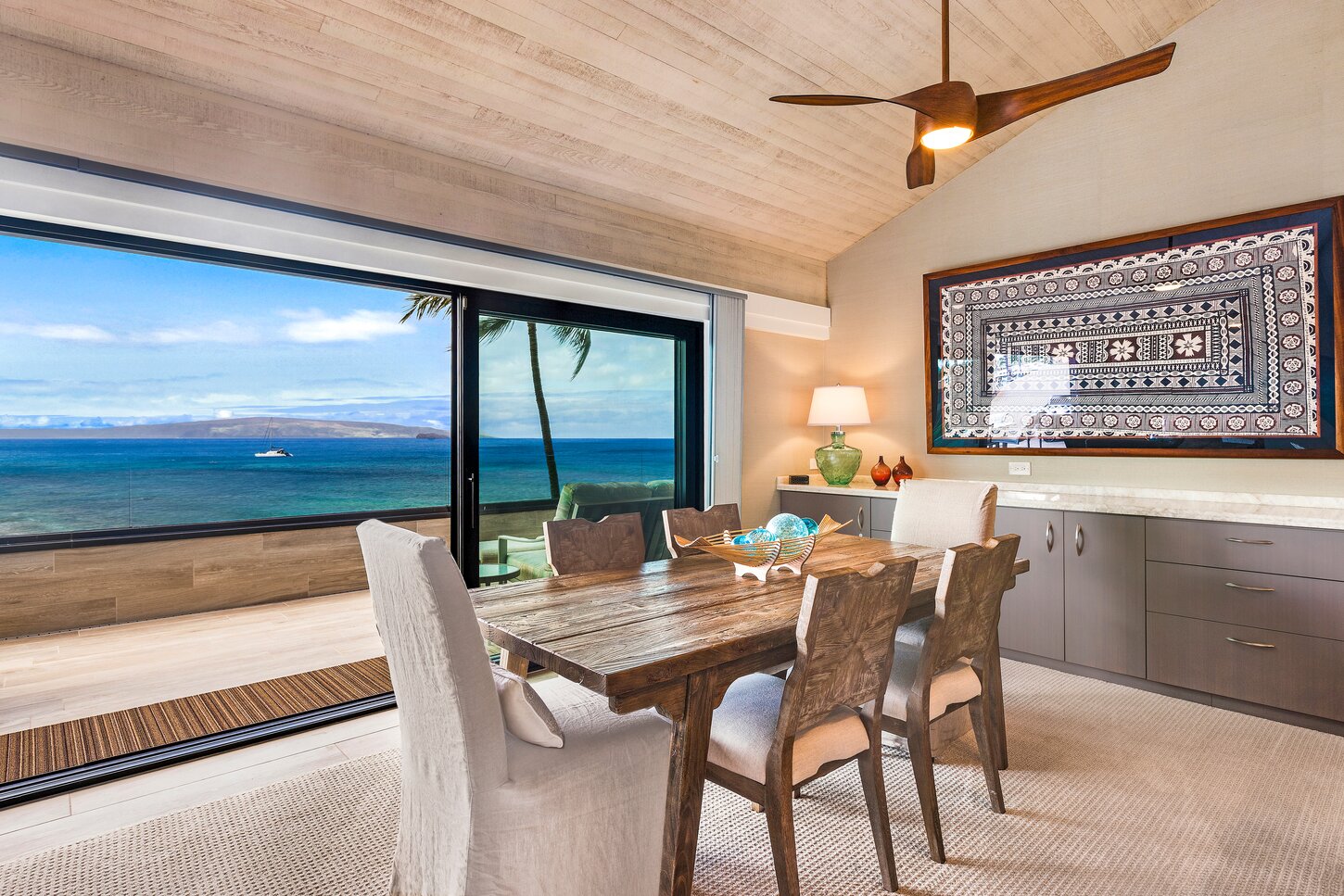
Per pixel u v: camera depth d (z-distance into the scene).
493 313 3.49
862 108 3.58
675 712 1.58
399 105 2.81
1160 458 3.58
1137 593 3.30
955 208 4.37
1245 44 3.31
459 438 3.38
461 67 2.70
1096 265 3.75
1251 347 3.27
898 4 2.96
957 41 3.24
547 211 3.54
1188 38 3.48
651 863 1.67
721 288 4.33
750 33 2.93
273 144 2.68
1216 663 3.08
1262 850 2.03
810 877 1.91
